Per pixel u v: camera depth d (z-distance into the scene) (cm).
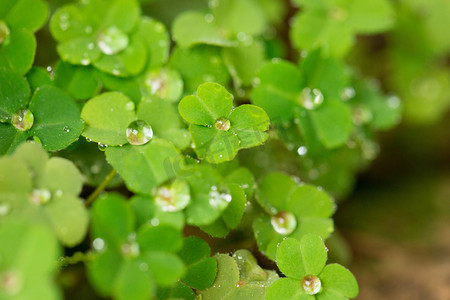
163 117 22
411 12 31
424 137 32
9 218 20
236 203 22
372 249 27
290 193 23
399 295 26
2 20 23
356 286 21
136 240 20
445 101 31
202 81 24
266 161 25
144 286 20
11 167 21
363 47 31
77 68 23
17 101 22
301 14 26
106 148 22
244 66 25
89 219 21
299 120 24
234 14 26
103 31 24
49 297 19
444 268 27
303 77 24
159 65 24
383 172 32
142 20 24
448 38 31
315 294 21
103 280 20
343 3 26
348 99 26
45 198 21
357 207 29
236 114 22
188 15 25
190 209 21
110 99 22
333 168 26
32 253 19
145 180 21
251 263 22
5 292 19
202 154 22
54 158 21
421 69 31
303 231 22
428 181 31
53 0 26
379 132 31
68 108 22
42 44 25
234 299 21
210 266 22
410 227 28
